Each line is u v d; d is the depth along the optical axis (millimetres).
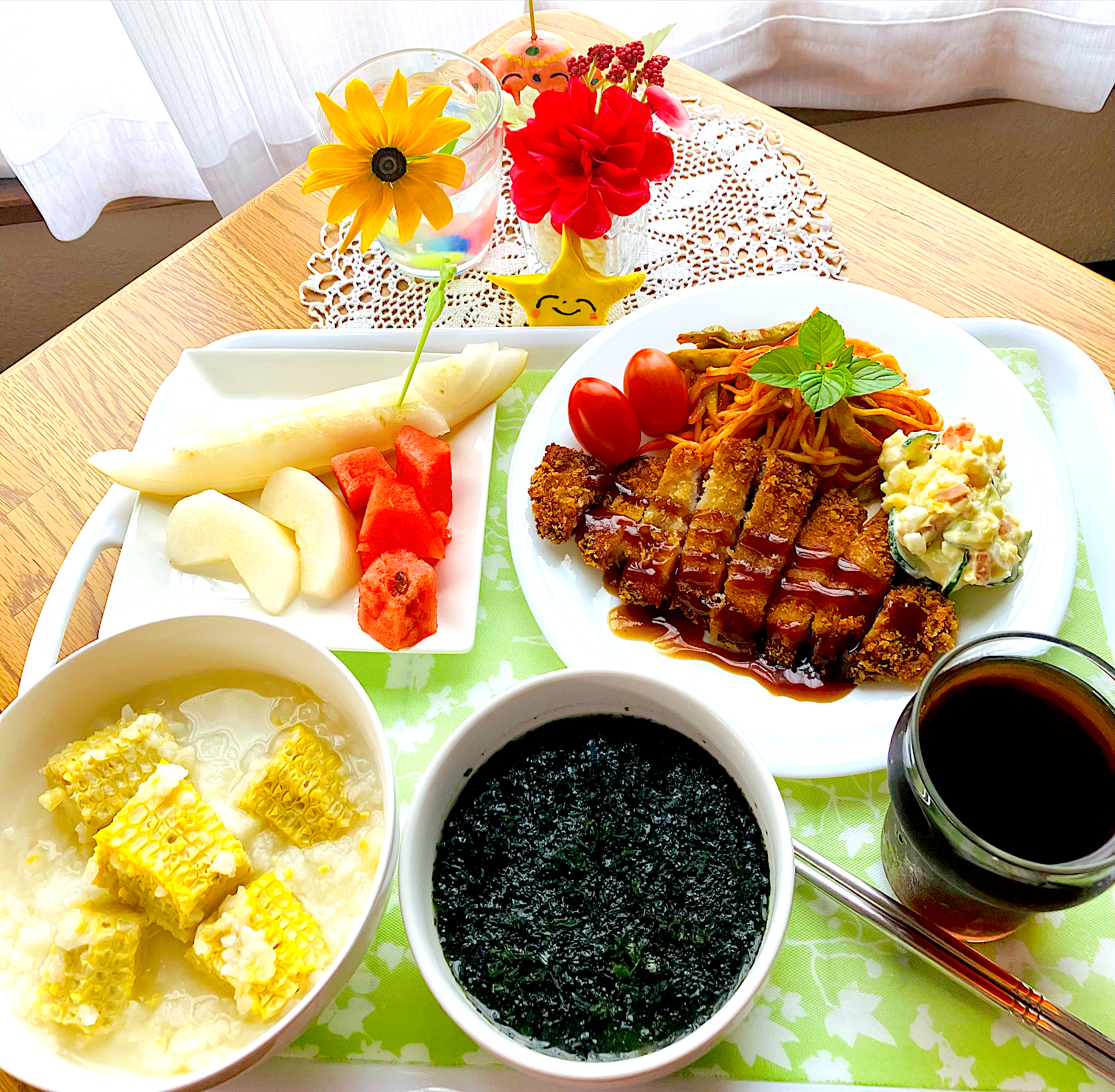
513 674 593
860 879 526
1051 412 648
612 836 486
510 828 491
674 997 463
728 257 728
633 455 646
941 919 507
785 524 611
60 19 953
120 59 1004
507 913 477
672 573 607
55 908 481
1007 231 722
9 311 1188
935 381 645
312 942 467
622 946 470
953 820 444
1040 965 504
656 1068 429
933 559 583
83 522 650
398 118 614
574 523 612
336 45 1051
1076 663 488
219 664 525
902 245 720
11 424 685
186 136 988
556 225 640
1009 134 1166
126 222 1179
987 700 490
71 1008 460
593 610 611
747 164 764
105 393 695
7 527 648
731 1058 491
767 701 576
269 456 638
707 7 1054
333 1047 500
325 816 495
